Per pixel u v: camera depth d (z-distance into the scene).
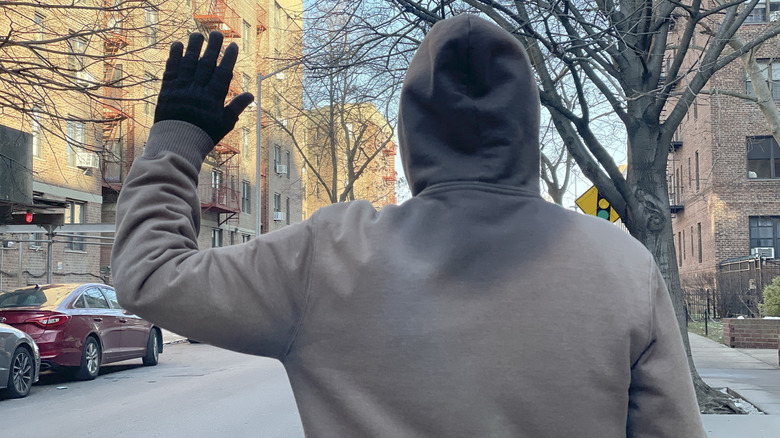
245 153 41.19
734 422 8.34
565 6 9.44
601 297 1.32
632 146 10.15
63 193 23.77
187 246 1.47
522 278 1.33
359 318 1.34
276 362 16.08
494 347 1.29
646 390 1.34
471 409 1.27
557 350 1.29
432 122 1.45
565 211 1.43
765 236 29.23
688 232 35.81
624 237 1.41
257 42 39.03
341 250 1.38
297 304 1.38
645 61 10.07
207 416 9.20
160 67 11.90
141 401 10.59
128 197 1.50
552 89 9.98
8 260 21.81
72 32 9.56
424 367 1.29
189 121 1.57
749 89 29.30
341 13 10.52
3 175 13.90
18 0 10.22
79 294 13.62
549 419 1.27
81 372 13.07
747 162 29.50
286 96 32.31
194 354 18.55
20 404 10.52
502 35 1.42
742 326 18.16
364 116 32.72
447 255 1.35
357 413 1.30
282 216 44.78
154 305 1.38
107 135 26.48
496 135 1.41
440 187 1.42
